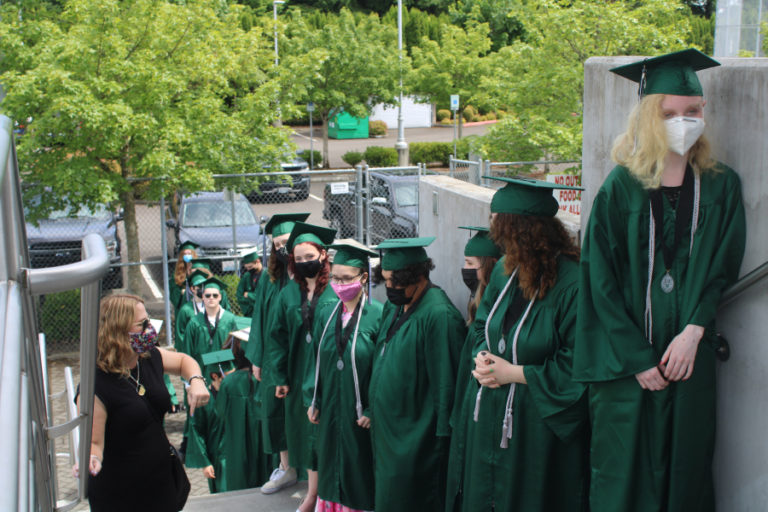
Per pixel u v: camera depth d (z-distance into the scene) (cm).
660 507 274
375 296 746
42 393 181
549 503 336
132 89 1094
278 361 545
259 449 628
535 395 321
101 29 1055
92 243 181
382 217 1434
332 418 468
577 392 313
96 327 204
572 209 1160
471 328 376
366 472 471
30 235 1234
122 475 399
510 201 330
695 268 264
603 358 276
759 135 265
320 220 1930
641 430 272
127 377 401
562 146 1282
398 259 416
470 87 3130
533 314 332
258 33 1570
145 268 1467
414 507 423
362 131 4612
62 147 1082
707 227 264
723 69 276
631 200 273
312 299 526
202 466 645
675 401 268
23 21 1153
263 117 1236
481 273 413
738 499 285
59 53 1042
